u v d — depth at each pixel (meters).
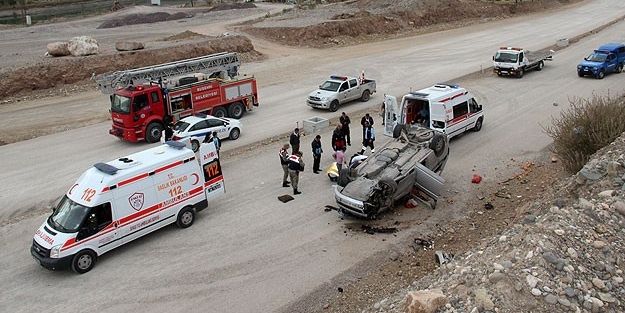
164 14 62.56
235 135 22.39
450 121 19.69
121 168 13.19
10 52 38.88
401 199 15.35
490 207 14.89
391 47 44.59
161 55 36.84
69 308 11.10
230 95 25.06
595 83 28.98
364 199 13.81
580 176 12.12
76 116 27.20
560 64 34.84
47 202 16.80
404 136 16.64
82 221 12.32
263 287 11.56
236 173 18.38
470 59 37.97
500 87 29.38
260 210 15.33
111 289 11.73
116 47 36.91
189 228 14.42
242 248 13.23
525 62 31.23
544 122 22.44
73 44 35.38
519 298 7.83
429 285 9.48
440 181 14.62
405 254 12.69
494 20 60.22
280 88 31.89
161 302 11.16
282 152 16.55
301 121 24.75
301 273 12.04
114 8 70.56
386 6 58.31
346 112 26.06
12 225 15.24
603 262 8.69
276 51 43.78
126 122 21.78
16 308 11.18
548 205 12.37
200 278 11.99
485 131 21.77
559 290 7.93
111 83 22.70
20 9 74.81
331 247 13.10
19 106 29.33
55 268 12.10
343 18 51.59
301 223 14.42
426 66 36.38
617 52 31.06
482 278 8.48
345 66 37.56
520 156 18.70
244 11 67.69
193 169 14.48
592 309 7.74
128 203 13.11
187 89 23.33
